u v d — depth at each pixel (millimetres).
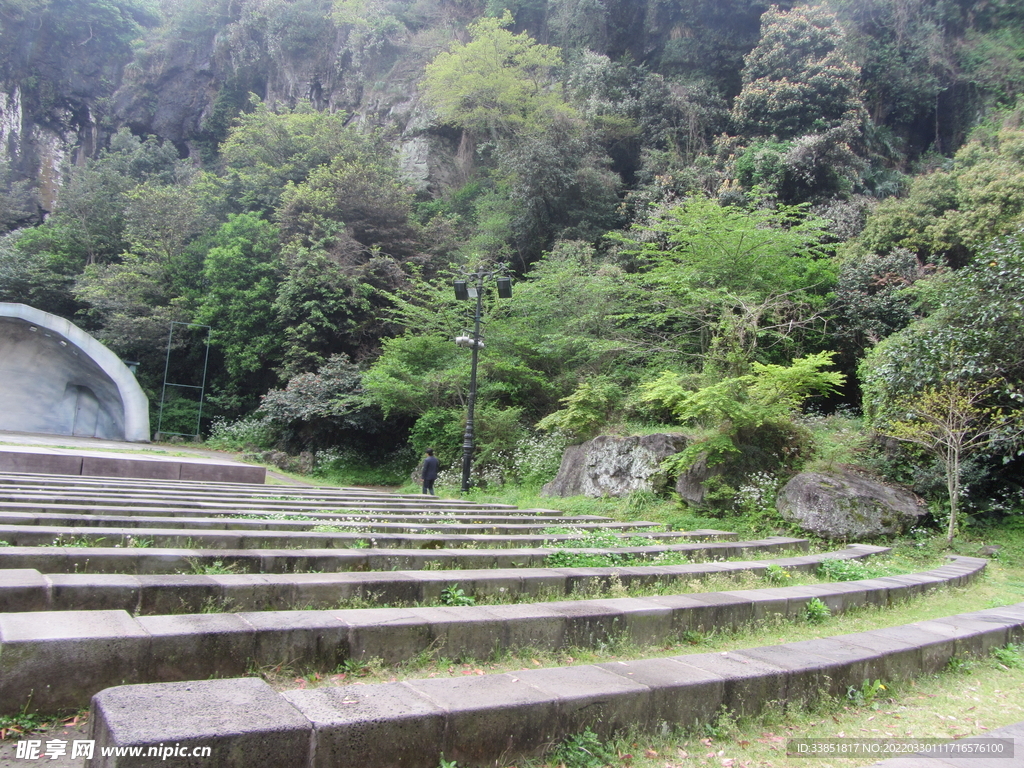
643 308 18672
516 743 2885
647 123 28547
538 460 16891
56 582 3918
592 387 16250
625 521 12172
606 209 26844
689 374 13680
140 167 39344
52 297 31859
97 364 23406
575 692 3125
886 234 17844
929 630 5266
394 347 20656
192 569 5363
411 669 3883
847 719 3785
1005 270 10750
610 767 2971
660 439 13219
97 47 47500
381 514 10398
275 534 6789
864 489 10727
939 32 29375
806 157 22172
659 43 31781
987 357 10570
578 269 19891
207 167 42094
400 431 23453
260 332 27312
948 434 10219
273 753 2332
